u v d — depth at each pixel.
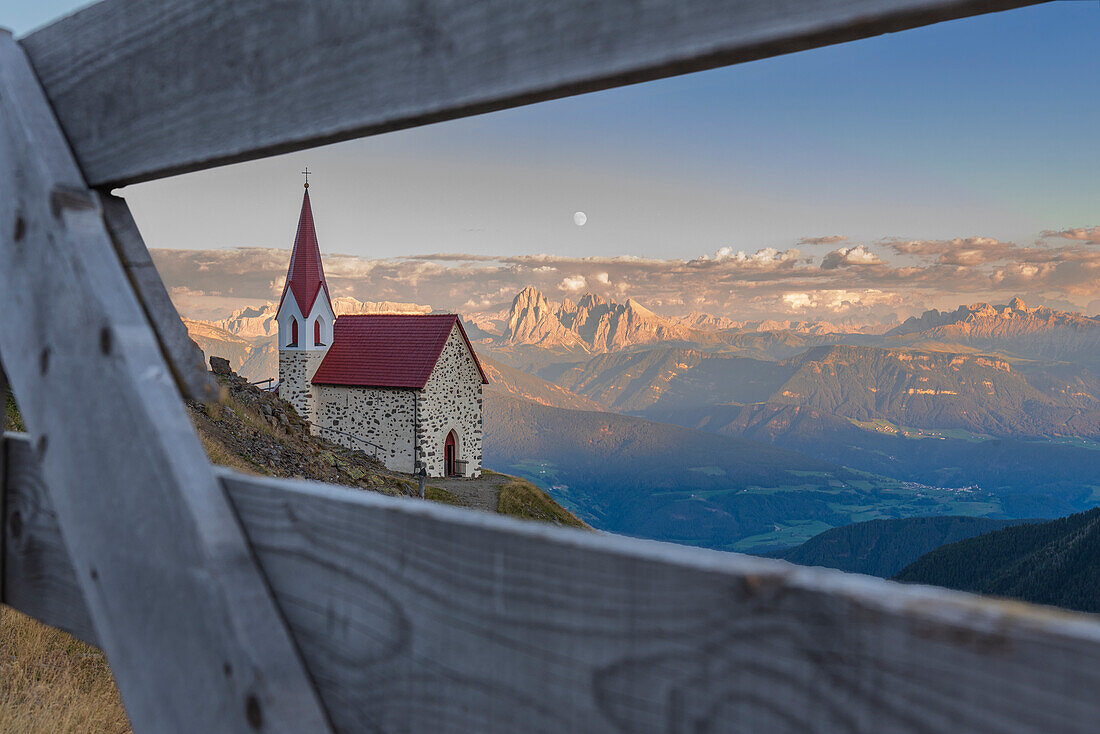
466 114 0.89
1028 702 0.53
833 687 0.61
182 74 1.16
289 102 1.03
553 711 0.76
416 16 0.89
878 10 0.61
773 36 0.65
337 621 0.96
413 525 0.88
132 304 1.17
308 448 22.89
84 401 1.17
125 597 1.12
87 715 3.85
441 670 0.85
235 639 0.96
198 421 16.52
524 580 0.78
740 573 0.65
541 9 0.79
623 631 0.72
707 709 0.67
